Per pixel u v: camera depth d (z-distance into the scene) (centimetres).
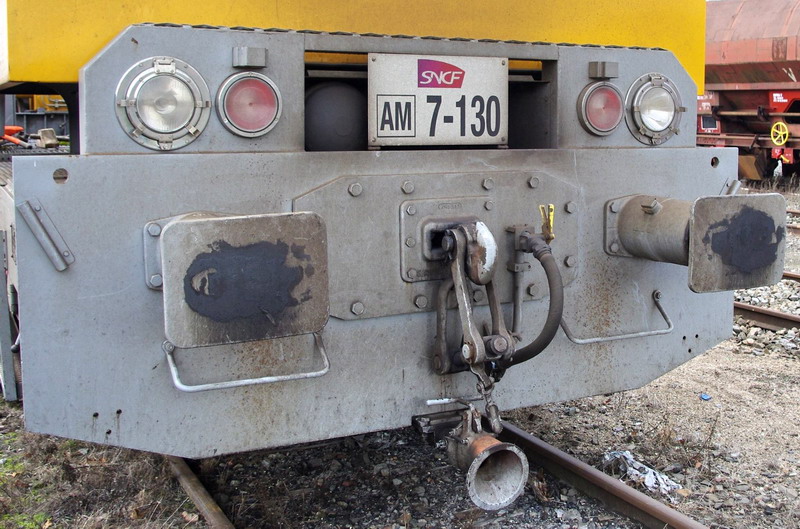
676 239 298
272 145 272
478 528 310
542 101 325
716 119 1741
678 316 347
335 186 273
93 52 256
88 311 248
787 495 339
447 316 294
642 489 342
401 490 345
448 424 292
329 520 320
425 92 294
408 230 285
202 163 258
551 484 340
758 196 298
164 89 254
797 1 1517
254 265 238
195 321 234
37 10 249
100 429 255
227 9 270
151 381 258
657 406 447
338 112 304
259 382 261
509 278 304
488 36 310
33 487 351
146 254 252
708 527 304
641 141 335
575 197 316
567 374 324
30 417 246
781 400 459
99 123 249
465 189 294
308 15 280
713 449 388
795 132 1538
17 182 237
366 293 282
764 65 1553
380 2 291
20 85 345
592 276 324
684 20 347
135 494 339
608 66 319
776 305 688
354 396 287
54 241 242
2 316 423
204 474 357
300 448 386
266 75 268
